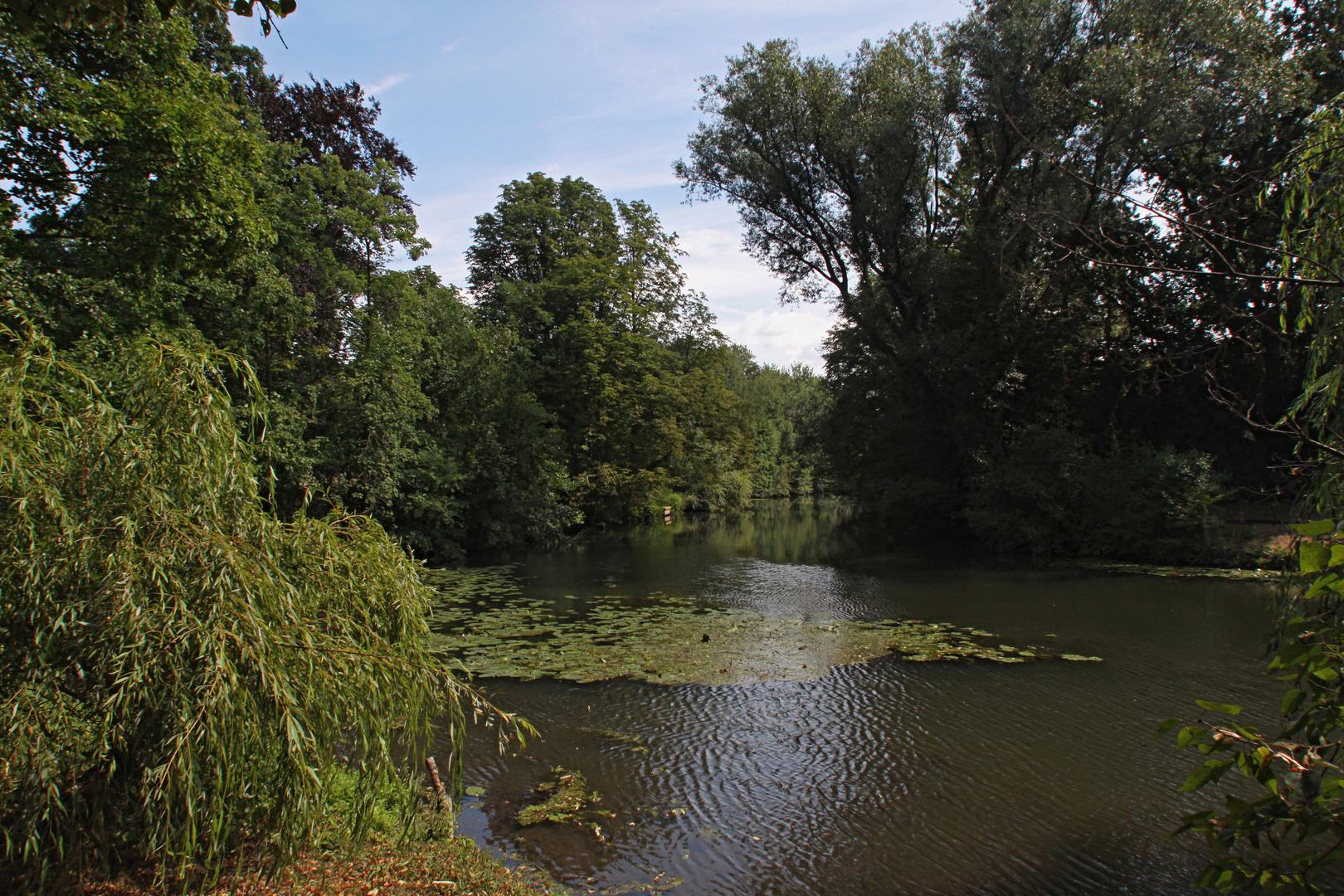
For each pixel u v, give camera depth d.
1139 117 18.30
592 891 5.90
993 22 22.14
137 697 4.11
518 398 29.16
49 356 4.85
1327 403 4.15
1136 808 7.21
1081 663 11.72
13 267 9.94
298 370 20.27
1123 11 19.95
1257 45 17.77
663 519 43.03
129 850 5.09
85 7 5.05
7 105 8.91
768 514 50.38
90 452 4.49
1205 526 19.98
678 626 14.63
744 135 27.81
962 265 26.31
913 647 12.75
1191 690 10.40
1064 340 23.77
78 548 4.21
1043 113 21.16
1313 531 1.94
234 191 11.24
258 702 4.49
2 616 4.05
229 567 4.54
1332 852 1.97
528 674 11.47
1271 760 2.15
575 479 33.34
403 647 5.70
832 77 26.83
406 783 6.48
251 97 20.52
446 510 24.41
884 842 6.65
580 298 33.06
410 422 23.41
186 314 14.64
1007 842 6.64
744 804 7.37
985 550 25.44
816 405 65.81
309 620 5.20
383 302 22.05
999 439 26.52
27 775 4.05
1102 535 22.30
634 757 8.45
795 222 29.23
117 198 10.45
